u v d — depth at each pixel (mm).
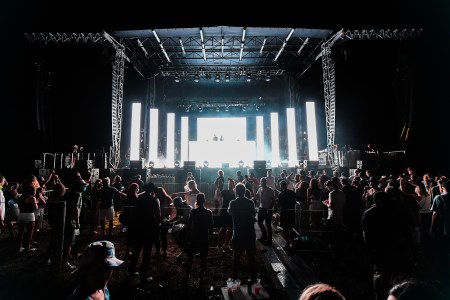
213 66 22047
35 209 7027
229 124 25250
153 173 16828
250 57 20328
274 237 8547
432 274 5062
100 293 1822
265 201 7867
